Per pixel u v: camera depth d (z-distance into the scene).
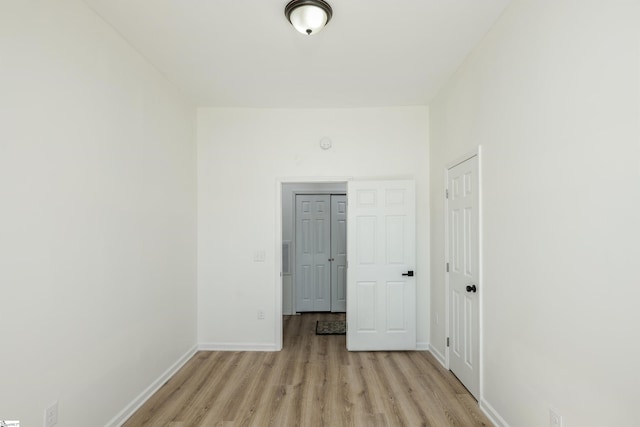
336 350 3.63
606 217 1.34
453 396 2.59
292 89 3.28
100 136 2.08
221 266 3.71
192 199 3.58
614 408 1.30
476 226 2.51
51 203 1.70
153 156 2.75
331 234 5.31
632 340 1.22
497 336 2.21
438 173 3.41
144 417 2.31
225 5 2.00
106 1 1.94
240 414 2.35
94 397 2.00
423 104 3.72
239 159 3.76
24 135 1.55
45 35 1.66
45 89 1.66
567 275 1.56
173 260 3.10
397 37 2.39
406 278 3.62
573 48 1.52
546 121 1.71
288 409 2.40
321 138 3.77
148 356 2.62
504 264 2.13
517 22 1.96
